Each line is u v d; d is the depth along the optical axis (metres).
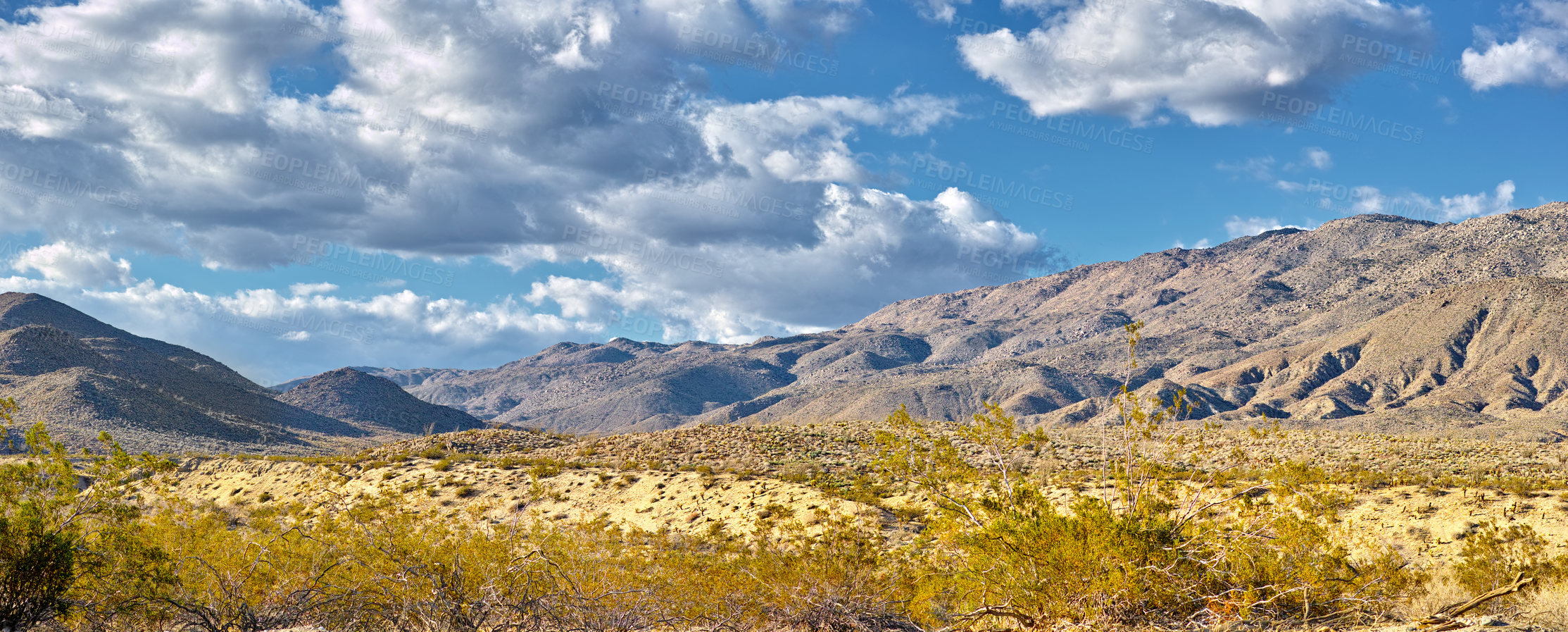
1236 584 10.88
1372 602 11.28
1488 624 9.44
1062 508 21.98
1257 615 10.76
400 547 12.49
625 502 31.91
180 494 39.12
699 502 30.38
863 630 11.72
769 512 27.47
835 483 31.05
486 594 11.19
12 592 10.57
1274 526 11.38
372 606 11.27
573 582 11.44
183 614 11.41
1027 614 11.05
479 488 34.66
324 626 11.05
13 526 10.62
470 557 11.94
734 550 21.62
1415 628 9.73
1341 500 18.05
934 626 11.73
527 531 18.94
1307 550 11.39
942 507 12.38
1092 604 10.67
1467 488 24.39
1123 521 10.95
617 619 11.18
